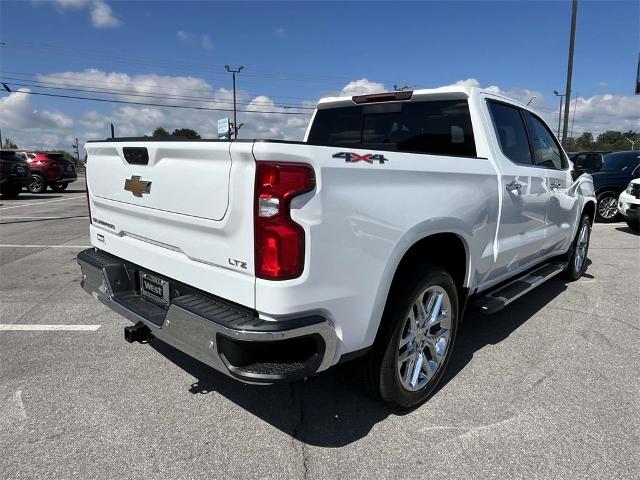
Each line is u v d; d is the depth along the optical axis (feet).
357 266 7.82
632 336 13.97
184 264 8.61
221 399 10.30
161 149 8.46
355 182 7.68
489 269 11.93
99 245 11.62
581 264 20.22
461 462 8.33
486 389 10.85
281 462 8.30
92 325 14.35
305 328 7.19
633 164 38.96
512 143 13.21
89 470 8.03
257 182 6.95
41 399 10.19
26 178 58.18
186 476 7.93
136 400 10.21
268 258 7.02
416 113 12.92
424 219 8.99
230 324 7.16
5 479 7.78
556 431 9.22
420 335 9.94
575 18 65.82
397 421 9.57
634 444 8.82
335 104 14.55
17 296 17.15
